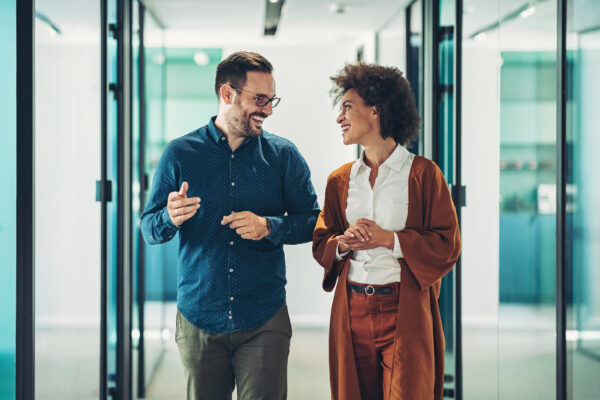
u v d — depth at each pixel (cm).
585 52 229
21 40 202
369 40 564
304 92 630
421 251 199
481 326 323
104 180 320
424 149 386
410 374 200
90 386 297
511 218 287
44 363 224
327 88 630
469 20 331
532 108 265
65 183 251
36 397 214
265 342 218
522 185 279
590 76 226
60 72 243
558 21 241
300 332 603
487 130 309
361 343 209
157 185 223
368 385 213
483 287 320
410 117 213
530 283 274
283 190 229
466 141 337
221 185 218
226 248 216
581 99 232
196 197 199
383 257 205
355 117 208
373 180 214
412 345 200
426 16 388
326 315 640
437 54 373
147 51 435
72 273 262
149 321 428
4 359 206
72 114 261
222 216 217
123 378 353
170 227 209
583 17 229
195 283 218
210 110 615
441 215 207
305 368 478
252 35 576
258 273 218
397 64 484
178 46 612
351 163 219
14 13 201
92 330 301
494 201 306
